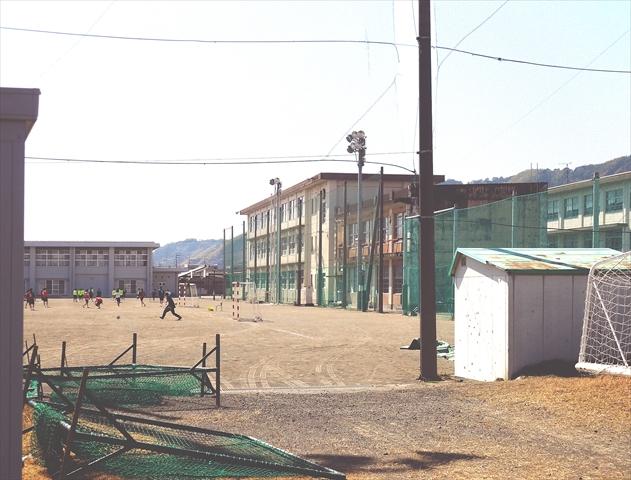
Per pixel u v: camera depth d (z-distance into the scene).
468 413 11.54
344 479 6.58
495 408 11.89
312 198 82.75
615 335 14.25
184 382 13.28
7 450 4.43
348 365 19.22
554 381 13.48
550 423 10.45
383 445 9.22
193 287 74.25
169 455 7.31
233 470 6.92
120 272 122.75
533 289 15.43
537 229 48.66
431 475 7.66
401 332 31.88
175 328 34.16
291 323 39.53
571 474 7.69
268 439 9.53
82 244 120.38
